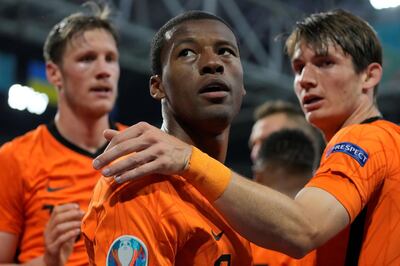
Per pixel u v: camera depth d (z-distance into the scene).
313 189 1.82
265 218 1.68
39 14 7.84
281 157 3.33
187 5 8.14
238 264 1.79
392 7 8.80
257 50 8.87
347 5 9.13
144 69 9.17
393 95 9.36
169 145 1.63
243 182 1.71
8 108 10.60
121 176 1.57
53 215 2.58
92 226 1.65
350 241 1.96
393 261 1.90
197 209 1.70
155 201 1.61
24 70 9.03
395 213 1.92
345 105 2.22
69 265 2.79
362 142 1.91
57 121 3.14
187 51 1.75
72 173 3.00
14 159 2.94
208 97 1.72
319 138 4.34
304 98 2.27
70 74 3.06
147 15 8.57
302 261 2.13
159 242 1.59
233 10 8.48
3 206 2.88
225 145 1.86
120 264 1.57
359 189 1.82
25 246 2.90
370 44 2.25
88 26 3.09
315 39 2.23
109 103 3.09
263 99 10.09
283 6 9.07
